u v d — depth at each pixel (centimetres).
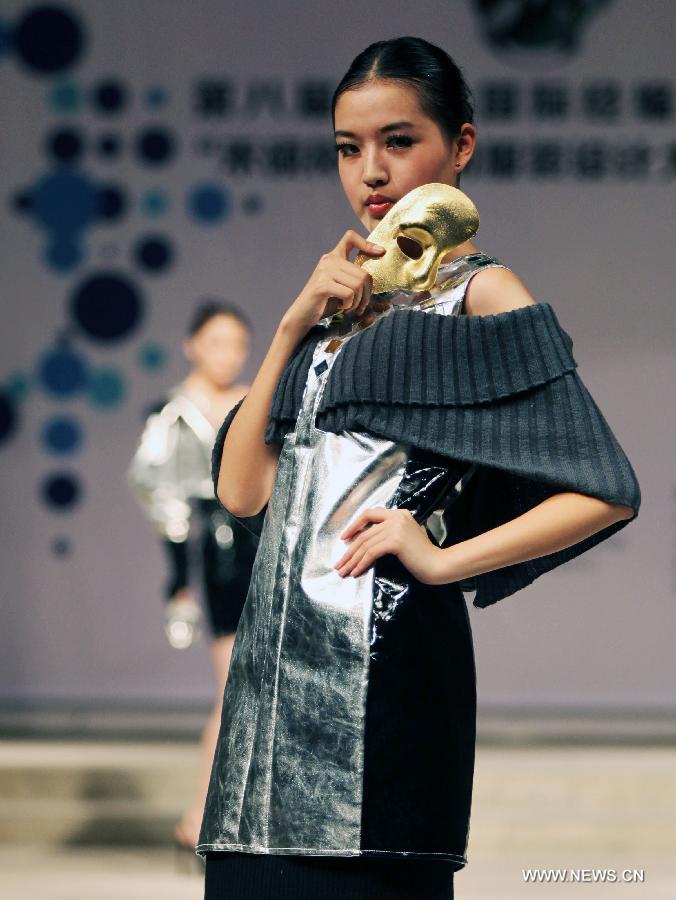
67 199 1183
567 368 274
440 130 295
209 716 1117
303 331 295
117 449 1180
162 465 792
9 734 1015
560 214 1172
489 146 1170
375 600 271
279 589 280
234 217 1185
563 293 1172
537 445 271
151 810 882
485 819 867
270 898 269
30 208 1184
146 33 1185
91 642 1170
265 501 308
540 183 1170
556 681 1159
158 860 821
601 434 271
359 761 265
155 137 1187
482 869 797
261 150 1186
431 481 278
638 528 1160
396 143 294
